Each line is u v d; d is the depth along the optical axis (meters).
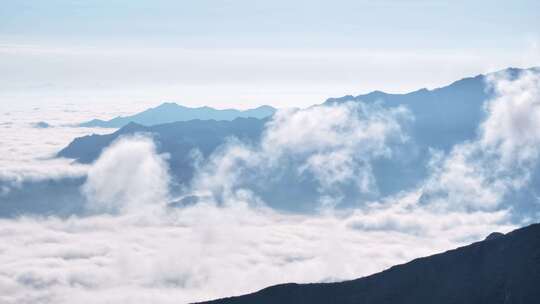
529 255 165.88
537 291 156.00
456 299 164.12
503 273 164.88
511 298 157.50
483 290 163.25
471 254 175.12
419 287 172.00
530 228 174.38
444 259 177.12
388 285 175.50
